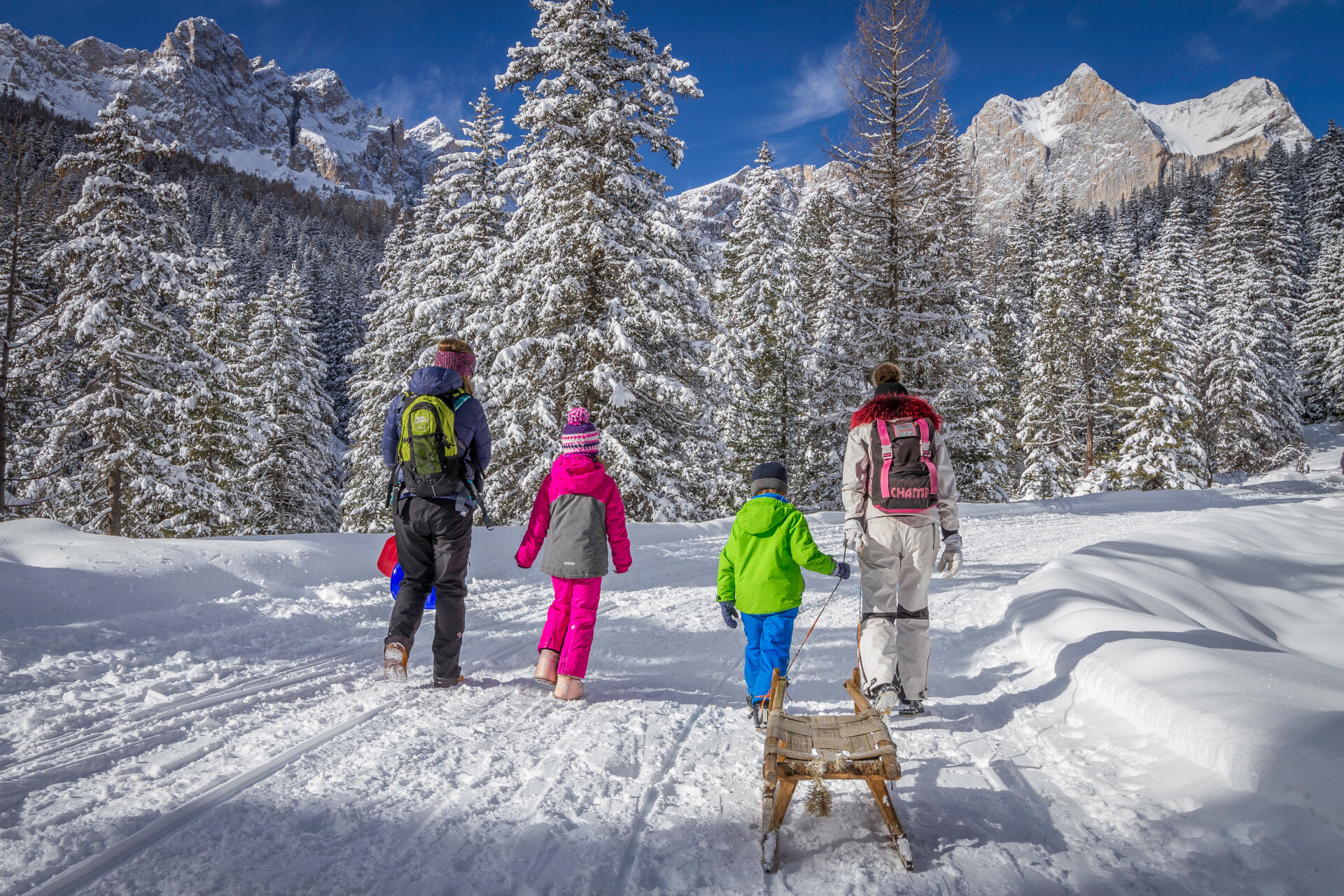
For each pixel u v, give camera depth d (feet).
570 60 48.70
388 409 13.23
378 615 17.76
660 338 48.11
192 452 75.97
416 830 7.45
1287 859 6.46
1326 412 159.94
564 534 12.51
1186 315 121.80
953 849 7.36
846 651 16.21
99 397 54.03
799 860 7.17
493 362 48.14
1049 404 115.44
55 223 55.36
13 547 15.66
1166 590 20.01
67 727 9.68
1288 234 165.37
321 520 92.73
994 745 10.41
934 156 62.64
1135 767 9.09
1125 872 6.81
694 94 50.14
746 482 78.43
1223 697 9.37
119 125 55.11
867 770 7.22
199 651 13.61
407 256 89.45
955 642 17.29
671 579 26.11
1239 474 121.70
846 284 65.72
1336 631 20.16
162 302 57.98
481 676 13.42
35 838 6.80
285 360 92.02
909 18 59.36
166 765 8.69
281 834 7.20
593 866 6.84
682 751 10.11
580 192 47.98
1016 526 46.14
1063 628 14.67
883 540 11.40
